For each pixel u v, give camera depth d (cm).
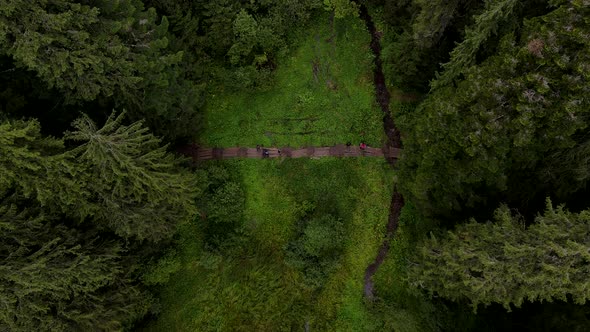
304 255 2481
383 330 2423
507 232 1568
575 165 1631
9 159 1444
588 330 1647
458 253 1636
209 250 2445
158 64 1936
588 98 1359
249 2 2567
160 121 2205
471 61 1748
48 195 1542
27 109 1898
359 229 2572
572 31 1342
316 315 2469
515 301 1557
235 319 2433
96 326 1781
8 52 1550
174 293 2416
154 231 1972
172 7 2217
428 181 1922
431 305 2266
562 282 1429
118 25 1705
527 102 1443
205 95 2528
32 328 1578
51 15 1505
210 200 2477
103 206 1773
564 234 1436
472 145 1590
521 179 1773
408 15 2431
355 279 2516
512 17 1616
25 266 1497
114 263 1838
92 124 1562
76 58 1620
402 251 2530
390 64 2488
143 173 1661
